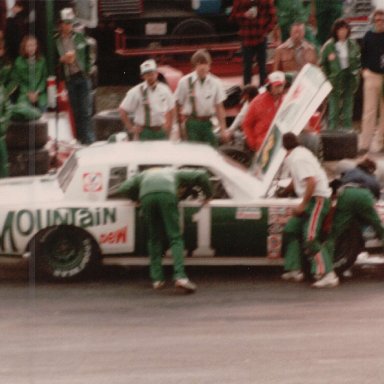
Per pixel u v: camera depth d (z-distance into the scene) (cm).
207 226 2053
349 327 1838
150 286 2069
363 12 3316
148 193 1995
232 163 2145
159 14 3478
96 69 3231
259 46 3119
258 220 2064
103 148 2159
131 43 3519
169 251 2081
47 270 2081
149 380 1598
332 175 2702
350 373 1627
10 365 1662
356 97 3388
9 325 1852
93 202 2064
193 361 1680
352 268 2189
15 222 2059
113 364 1666
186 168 2073
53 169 2706
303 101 2152
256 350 1728
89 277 2123
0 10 3147
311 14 3297
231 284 2081
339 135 2778
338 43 2919
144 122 2423
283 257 2089
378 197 2109
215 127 2909
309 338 1783
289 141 2047
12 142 2623
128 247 2066
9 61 2794
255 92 2630
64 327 1838
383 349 1733
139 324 1855
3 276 2131
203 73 2488
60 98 3228
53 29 3212
